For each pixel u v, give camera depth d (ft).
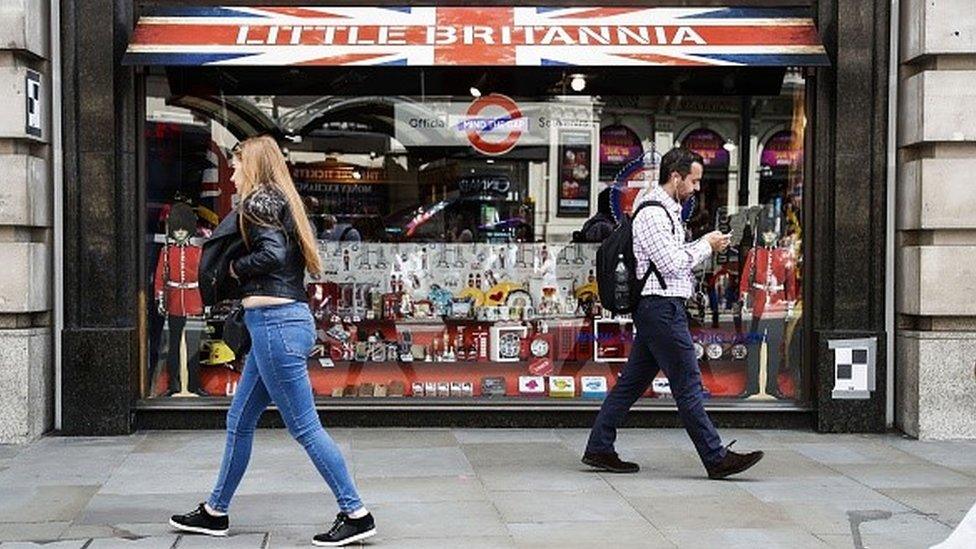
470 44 30.30
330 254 32.53
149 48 29.89
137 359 30.96
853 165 30.91
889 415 31.55
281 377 19.88
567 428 31.81
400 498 23.56
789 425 31.78
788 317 32.17
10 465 26.66
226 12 30.63
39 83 29.50
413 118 32.58
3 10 28.32
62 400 30.22
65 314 30.32
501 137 32.73
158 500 23.39
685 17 31.04
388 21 30.63
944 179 29.78
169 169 31.58
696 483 25.17
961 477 25.90
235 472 20.65
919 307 30.12
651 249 24.95
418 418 31.65
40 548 19.92
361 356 32.53
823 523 21.80
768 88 32.17
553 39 30.45
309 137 32.32
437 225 32.81
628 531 21.12
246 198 19.98
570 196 32.83
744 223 32.37
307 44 30.14
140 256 30.94
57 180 30.30
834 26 31.01
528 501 23.36
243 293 20.16
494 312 32.94
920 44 29.84
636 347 25.90
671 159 25.34
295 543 20.29
